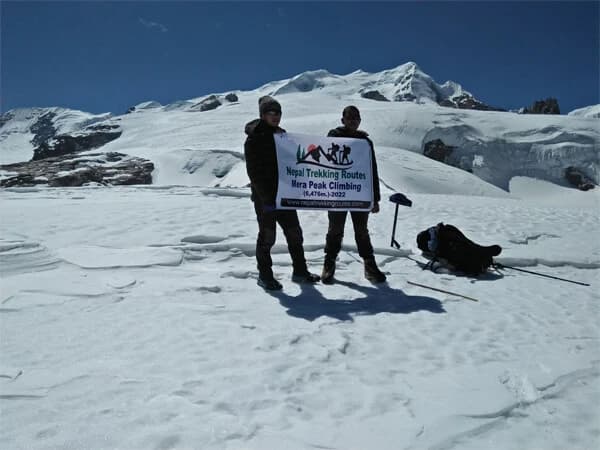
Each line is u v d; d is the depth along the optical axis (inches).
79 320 166.6
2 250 240.1
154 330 159.3
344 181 216.8
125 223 316.8
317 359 142.1
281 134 205.0
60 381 122.6
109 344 147.3
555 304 212.4
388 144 3051.2
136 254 244.2
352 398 121.0
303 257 219.6
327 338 158.6
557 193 2874.0
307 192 209.2
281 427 107.0
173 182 2047.2
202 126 3806.6
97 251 246.8
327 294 208.2
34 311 173.8
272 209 201.2
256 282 220.1
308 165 209.3
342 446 100.8
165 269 229.9
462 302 208.1
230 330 161.3
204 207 392.5
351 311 187.6
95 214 348.8
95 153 2450.8
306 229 332.5
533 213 474.0
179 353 142.0
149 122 4842.5
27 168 2129.7
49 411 109.0
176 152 2309.3
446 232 264.8
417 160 2337.6
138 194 538.3
